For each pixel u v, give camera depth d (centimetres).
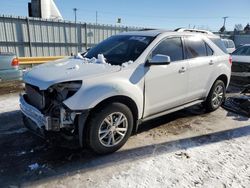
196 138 425
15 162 338
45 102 326
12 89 755
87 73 337
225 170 329
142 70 379
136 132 441
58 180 302
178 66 435
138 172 321
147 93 391
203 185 298
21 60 1158
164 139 416
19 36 1305
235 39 2911
